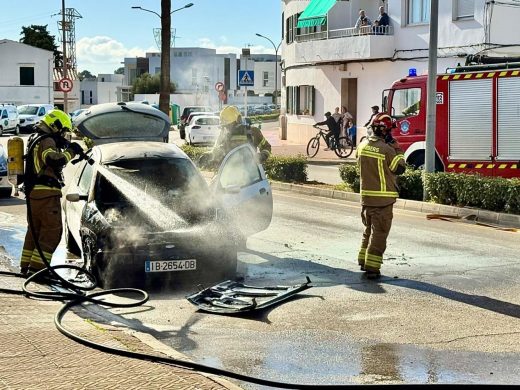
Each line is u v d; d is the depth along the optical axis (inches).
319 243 471.8
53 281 359.3
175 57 4500.5
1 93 2795.3
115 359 230.7
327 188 738.8
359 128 1304.1
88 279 372.8
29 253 370.6
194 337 276.8
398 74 1198.3
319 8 1374.3
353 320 297.9
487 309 312.3
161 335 278.7
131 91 3914.9
